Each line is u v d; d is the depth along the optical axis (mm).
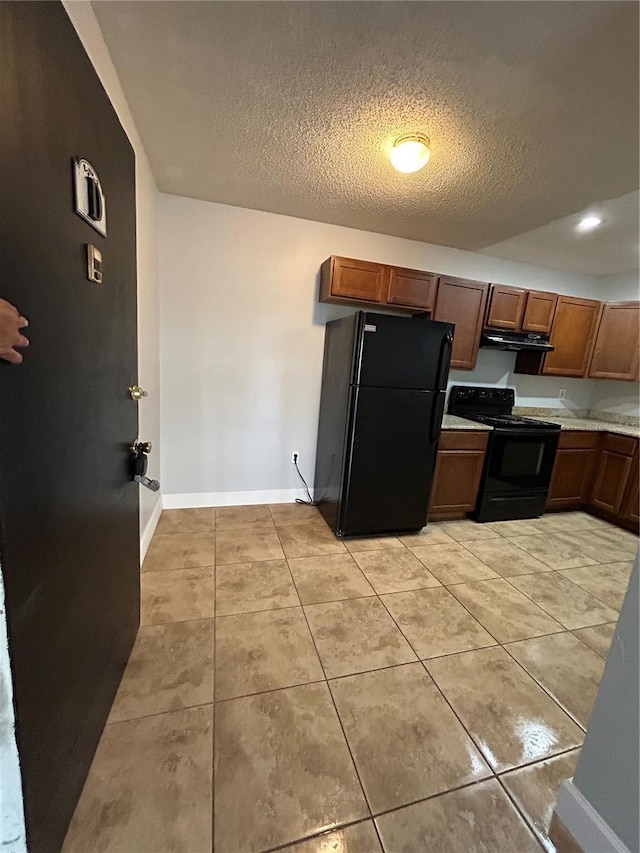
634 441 3117
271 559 2307
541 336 3393
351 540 2633
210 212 2670
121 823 969
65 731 904
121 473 1333
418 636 1729
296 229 2859
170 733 1206
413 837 986
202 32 1278
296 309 2979
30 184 681
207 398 2920
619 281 3705
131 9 1208
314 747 1196
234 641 1618
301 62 1377
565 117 1571
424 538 2756
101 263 1079
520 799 1092
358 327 2375
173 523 2723
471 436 2967
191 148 1986
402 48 1281
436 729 1288
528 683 1510
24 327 660
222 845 942
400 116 1636
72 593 925
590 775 971
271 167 2133
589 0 1072
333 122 1708
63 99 813
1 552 620
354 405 2455
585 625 1894
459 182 2150
